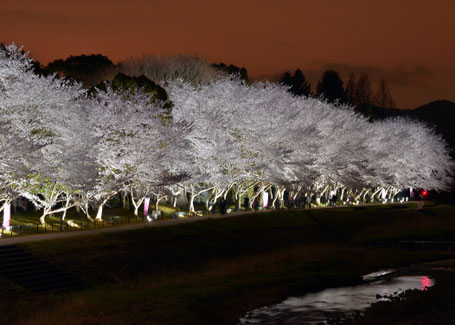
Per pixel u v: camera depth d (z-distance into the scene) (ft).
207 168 198.39
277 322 95.40
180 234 159.53
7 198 139.64
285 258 158.10
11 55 150.92
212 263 148.46
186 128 179.93
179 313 93.81
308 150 218.79
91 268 124.26
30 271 113.60
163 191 177.78
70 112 156.15
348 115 280.10
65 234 142.61
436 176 363.56
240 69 319.27
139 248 141.90
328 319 96.63
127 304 97.71
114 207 217.77
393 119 390.83
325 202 314.35
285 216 214.69
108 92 176.35
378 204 308.81
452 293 109.81
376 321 92.48
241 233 179.73
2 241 126.21
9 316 89.40
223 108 206.28
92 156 155.74
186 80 286.05
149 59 303.48
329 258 159.53
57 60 304.71
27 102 147.74
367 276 139.95
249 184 237.86
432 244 197.57
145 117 171.94
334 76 488.44
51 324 84.94
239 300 108.47
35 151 138.41
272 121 214.28
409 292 114.52
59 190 161.99
